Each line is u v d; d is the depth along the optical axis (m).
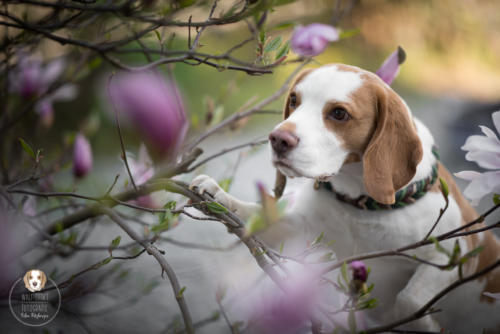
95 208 2.11
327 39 1.75
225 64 1.84
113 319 2.86
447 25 10.05
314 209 2.39
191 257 3.70
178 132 0.95
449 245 2.27
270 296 1.64
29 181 2.11
